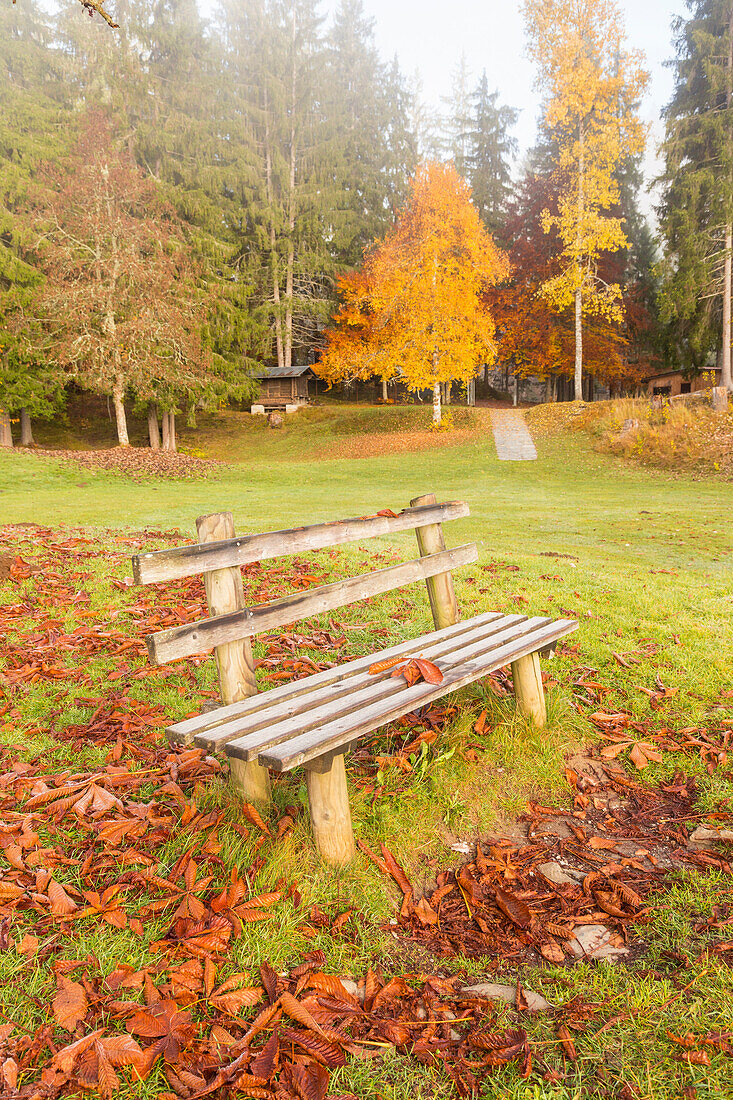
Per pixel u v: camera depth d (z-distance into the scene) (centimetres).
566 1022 190
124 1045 168
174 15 3841
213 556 265
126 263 2777
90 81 3550
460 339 2914
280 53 4234
